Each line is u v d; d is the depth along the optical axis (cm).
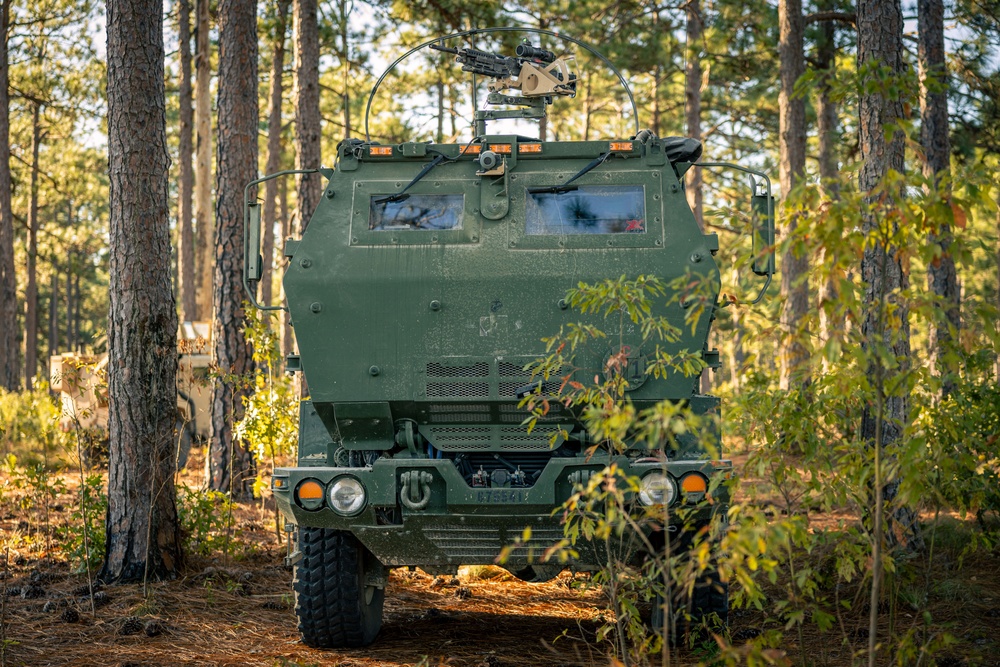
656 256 617
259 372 1051
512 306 609
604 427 432
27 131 3466
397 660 606
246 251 641
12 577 816
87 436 1003
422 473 573
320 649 634
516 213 634
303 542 625
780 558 462
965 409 704
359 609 623
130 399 802
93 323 6650
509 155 648
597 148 648
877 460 417
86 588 762
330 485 580
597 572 587
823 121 2302
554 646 640
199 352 1622
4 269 2727
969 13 1866
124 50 803
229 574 824
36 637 644
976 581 750
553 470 566
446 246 624
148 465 803
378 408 606
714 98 3325
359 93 3353
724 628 597
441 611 736
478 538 582
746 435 479
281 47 2608
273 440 1014
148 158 808
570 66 724
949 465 446
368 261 621
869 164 830
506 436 611
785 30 2062
